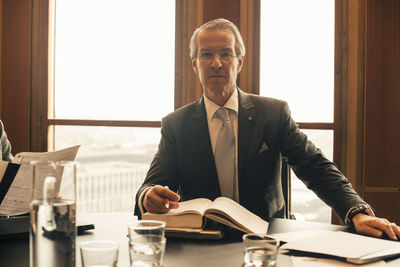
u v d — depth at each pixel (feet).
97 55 12.03
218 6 11.27
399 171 10.56
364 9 10.68
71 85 12.09
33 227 2.66
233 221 4.37
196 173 6.55
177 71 11.57
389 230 4.25
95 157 11.91
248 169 6.50
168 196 4.61
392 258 3.62
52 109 12.11
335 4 10.87
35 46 11.87
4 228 4.37
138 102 11.90
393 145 10.58
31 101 11.93
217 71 6.57
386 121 10.59
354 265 3.42
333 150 10.94
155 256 3.06
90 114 12.04
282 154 6.70
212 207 4.46
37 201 2.66
